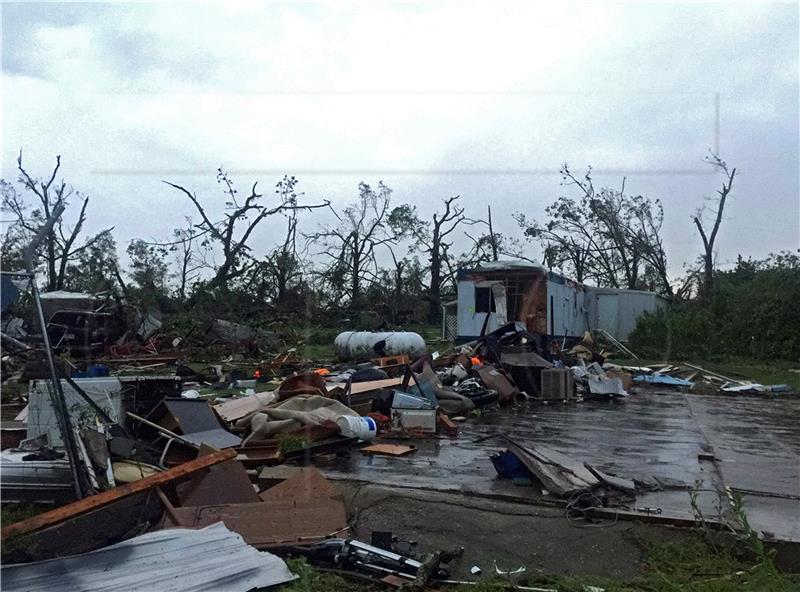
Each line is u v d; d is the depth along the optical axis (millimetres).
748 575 5164
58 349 20672
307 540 5355
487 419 12938
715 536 5852
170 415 8164
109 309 25938
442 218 49906
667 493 7332
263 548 5199
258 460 8000
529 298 23938
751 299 28047
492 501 6738
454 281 49125
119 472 6105
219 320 28266
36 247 6707
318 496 5906
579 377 17312
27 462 5742
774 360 26703
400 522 6117
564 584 4883
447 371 15555
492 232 50000
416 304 42938
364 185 47406
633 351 28344
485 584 4852
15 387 11586
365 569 4992
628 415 13750
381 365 17094
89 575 4219
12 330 10164
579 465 7434
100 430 6707
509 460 7625
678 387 19484
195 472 5555
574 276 47094
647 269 45000
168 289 41000
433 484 7340
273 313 34844
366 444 9570
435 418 10711
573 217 45469
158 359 22453
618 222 44469
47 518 4559
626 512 6320
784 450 10047
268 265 40688
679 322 28750
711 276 41062
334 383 13594
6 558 4246
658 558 5477
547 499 6754
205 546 4715
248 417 9203
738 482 7922
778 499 7176
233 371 18750
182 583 4344
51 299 25156
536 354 17438
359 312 36656
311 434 8820
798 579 5227
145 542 4566
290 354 23375
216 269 42656
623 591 4812
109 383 7922
